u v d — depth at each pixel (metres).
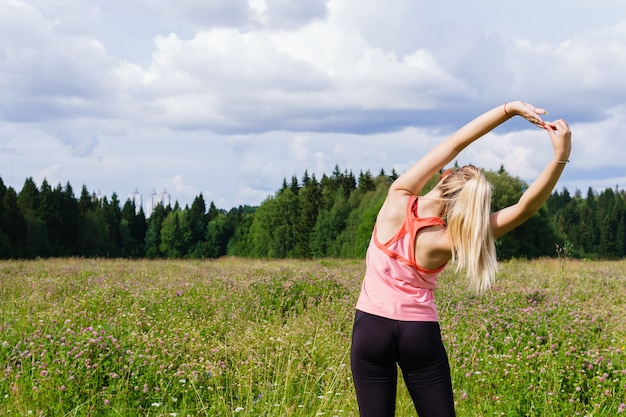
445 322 8.44
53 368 5.57
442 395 3.42
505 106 3.40
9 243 72.75
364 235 70.56
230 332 7.85
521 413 5.50
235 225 132.75
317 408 5.32
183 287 11.73
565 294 11.84
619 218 112.44
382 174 101.00
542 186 3.23
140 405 5.37
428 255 3.42
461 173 3.49
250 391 5.32
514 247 54.09
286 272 15.22
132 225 131.88
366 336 3.46
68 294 11.08
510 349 6.87
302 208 100.38
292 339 7.01
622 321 8.91
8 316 8.13
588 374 6.28
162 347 6.52
